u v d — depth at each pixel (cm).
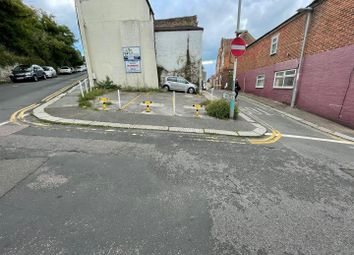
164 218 264
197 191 329
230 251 220
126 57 1602
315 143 622
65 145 492
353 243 238
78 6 1516
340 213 291
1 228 238
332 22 955
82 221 253
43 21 3691
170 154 468
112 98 1229
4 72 1959
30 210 269
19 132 572
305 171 420
